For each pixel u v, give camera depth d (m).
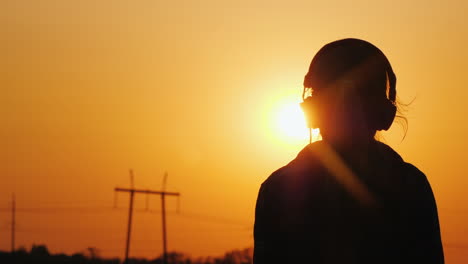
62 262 61.03
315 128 3.98
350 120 3.87
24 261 58.84
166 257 57.44
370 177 3.80
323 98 3.90
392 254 3.77
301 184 3.80
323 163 3.83
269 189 3.86
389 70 3.97
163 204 58.34
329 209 3.77
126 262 56.09
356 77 3.88
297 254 3.79
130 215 56.53
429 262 3.81
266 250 3.84
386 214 3.78
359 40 3.95
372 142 3.90
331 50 3.94
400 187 3.80
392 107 3.91
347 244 3.75
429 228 3.82
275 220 3.83
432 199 3.87
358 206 3.77
